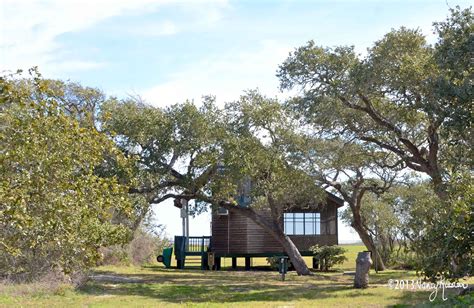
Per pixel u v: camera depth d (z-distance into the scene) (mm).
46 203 9383
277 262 32750
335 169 29578
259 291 20125
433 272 13023
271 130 27016
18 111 9648
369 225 35625
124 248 32125
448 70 18859
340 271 32406
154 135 24188
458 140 19172
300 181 27203
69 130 9578
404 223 31547
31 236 10258
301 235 34750
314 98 23219
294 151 27156
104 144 10391
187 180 25156
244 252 34031
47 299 16562
